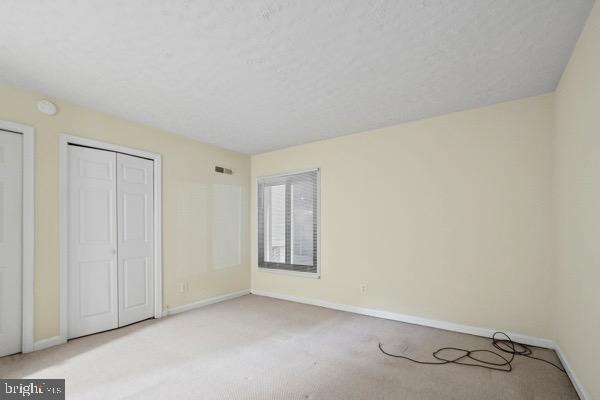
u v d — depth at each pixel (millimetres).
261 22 1781
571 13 1699
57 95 2777
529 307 2791
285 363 2443
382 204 3711
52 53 2098
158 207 3695
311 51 2090
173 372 2295
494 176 2998
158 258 3670
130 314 3395
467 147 3156
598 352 1646
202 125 3633
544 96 2777
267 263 4836
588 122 1803
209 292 4309
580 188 1959
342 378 2207
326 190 4211
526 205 2834
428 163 3395
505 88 2662
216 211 4480
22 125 2605
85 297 3031
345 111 3205
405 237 3521
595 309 1695
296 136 4094
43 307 2697
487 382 2145
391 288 3602
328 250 4156
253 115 3314
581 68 1907
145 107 3068
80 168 3033
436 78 2482
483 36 1913
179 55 2135
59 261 2801
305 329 3240
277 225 4754
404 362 2457
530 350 2656
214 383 2137
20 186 2613
